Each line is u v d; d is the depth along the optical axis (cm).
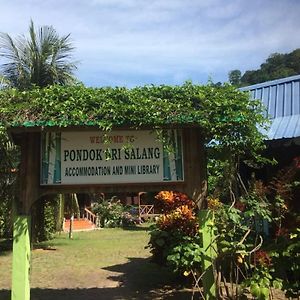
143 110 624
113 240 1931
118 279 996
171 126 654
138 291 869
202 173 682
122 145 676
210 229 664
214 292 652
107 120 626
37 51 1759
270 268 594
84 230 2656
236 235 684
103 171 672
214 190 741
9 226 1789
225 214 657
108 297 826
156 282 946
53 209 2067
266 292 558
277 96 1005
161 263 941
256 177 965
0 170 1380
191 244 802
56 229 2209
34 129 638
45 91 646
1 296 841
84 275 1056
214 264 646
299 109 935
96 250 1549
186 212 912
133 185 673
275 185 743
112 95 647
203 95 645
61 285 946
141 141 680
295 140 854
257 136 664
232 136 656
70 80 1792
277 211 721
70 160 673
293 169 739
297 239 584
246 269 651
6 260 1340
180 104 642
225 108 641
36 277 1038
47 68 1761
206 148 723
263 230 757
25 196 661
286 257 584
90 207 3359
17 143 718
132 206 3612
